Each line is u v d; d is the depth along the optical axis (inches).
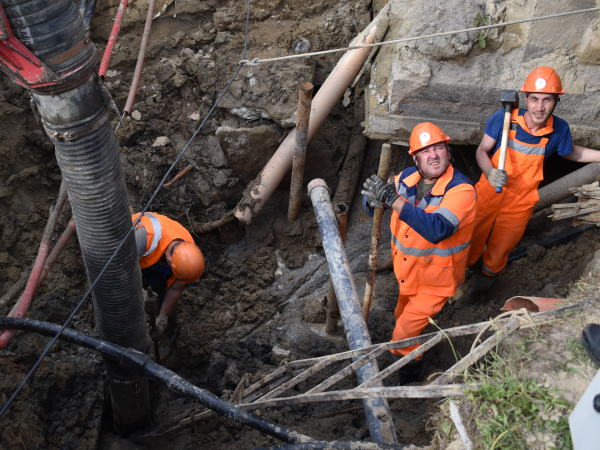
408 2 185.5
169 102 219.9
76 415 171.0
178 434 182.4
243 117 208.5
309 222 229.3
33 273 139.9
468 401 84.7
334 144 224.8
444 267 143.1
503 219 167.8
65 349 179.2
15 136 195.9
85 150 103.0
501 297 188.1
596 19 172.9
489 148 159.9
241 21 221.6
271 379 148.6
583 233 181.8
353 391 96.5
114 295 129.7
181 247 174.4
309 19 225.3
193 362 209.6
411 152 138.1
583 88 180.7
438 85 181.9
